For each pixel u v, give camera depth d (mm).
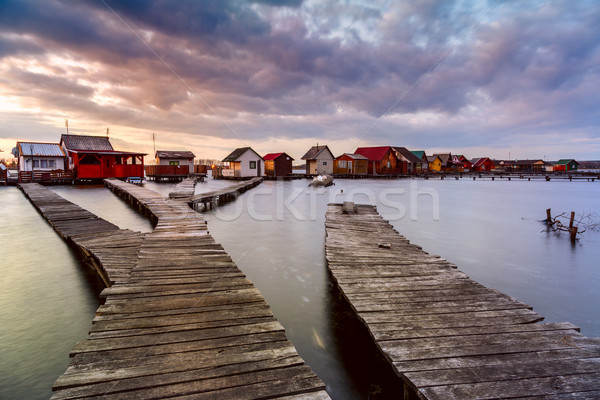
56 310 6008
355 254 7770
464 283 5816
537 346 3721
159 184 37344
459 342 3809
